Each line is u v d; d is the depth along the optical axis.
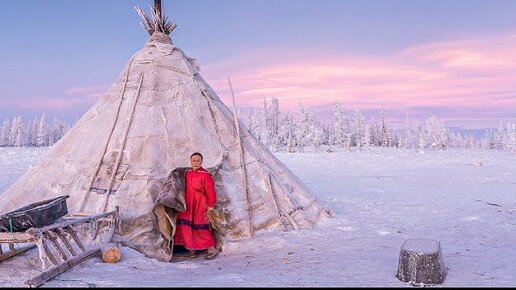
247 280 4.68
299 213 7.58
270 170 7.83
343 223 8.03
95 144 7.50
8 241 4.72
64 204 5.57
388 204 11.47
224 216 6.83
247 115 67.31
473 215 9.40
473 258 5.73
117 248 5.57
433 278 4.54
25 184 7.33
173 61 8.51
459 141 108.94
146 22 9.12
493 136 97.88
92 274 4.91
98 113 7.98
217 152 7.57
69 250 5.31
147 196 6.78
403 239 6.91
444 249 6.30
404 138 84.75
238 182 7.36
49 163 7.58
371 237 7.03
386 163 34.28
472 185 17.17
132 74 8.36
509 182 18.36
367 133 65.25
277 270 5.22
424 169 27.84
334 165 32.12
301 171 26.94
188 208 6.29
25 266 5.29
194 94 8.21
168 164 7.25
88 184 6.97
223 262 5.82
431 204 11.45
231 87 8.30
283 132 57.38
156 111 7.77
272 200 7.38
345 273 5.02
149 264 5.52
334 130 64.25
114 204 6.70
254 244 6.49
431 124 74.12
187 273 5.20
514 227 8.02
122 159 7.22
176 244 6.25
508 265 5.36
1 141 91.56
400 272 4.77
